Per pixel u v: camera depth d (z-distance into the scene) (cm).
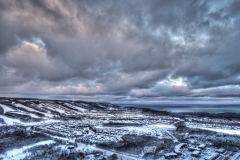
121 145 14788
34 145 14838
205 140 16525
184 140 16638
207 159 11594
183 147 14212
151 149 13612
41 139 16612
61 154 12244
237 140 16312
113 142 15738
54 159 11425
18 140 15900
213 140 16400
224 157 12119
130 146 14662
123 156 12394
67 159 11469
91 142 15838
